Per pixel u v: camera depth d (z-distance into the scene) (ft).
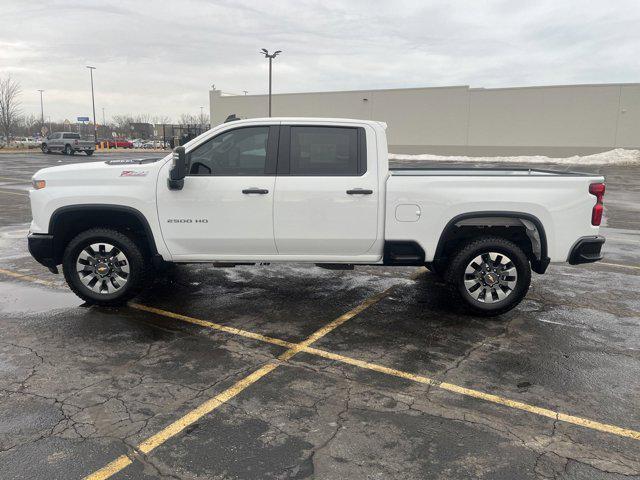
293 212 17.02
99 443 10.17
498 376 13.33
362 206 16.98
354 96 156.66
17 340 15.24
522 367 13.88
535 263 17.90
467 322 17.30
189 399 11.96
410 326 16.87
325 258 17.62
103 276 17.90
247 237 17.29
